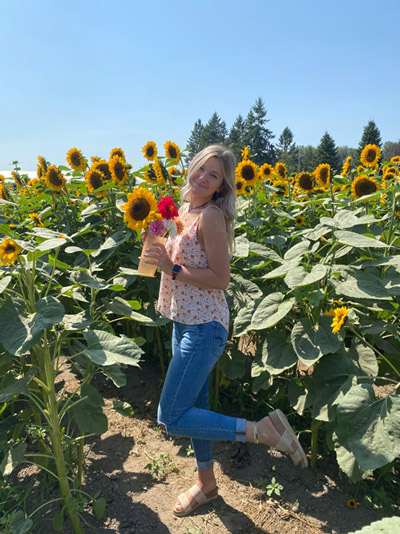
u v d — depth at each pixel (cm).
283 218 491
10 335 192
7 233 229
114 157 421
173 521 254
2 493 259
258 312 282
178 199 438
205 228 220
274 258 323
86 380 248
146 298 423
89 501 263
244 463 304
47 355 221
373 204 437
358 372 268
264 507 264
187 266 228
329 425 279
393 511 259
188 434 226
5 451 291
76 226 470
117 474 291
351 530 246
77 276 256
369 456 205
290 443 219
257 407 357
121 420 350
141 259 244
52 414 224
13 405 338
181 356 226
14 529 204
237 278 343
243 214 461
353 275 275
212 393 371
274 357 279
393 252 365
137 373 420
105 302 278
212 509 262
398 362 308
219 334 231
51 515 251
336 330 256
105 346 220
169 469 297
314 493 275
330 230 307
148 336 383
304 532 246
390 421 211
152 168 423
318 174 542
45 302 211
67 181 496
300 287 273
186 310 228
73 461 287
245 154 458
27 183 663
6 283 219
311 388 277
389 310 297
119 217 428
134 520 252
